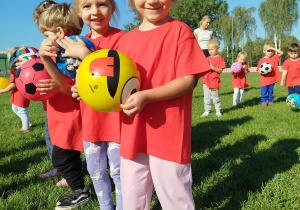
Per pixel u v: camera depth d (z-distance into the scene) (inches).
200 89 520.4
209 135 180.9
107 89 59.4
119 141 80.4
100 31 87.0
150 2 62.6
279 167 123.7
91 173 85.7
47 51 73.2
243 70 301.6
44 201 102.5
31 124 237.1
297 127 191.2
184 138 63.7
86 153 84.6
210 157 138.0
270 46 292.5
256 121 215.2
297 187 106.2
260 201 96.5
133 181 65.5
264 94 292.0
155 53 63.7
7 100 458.0
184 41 62.8
